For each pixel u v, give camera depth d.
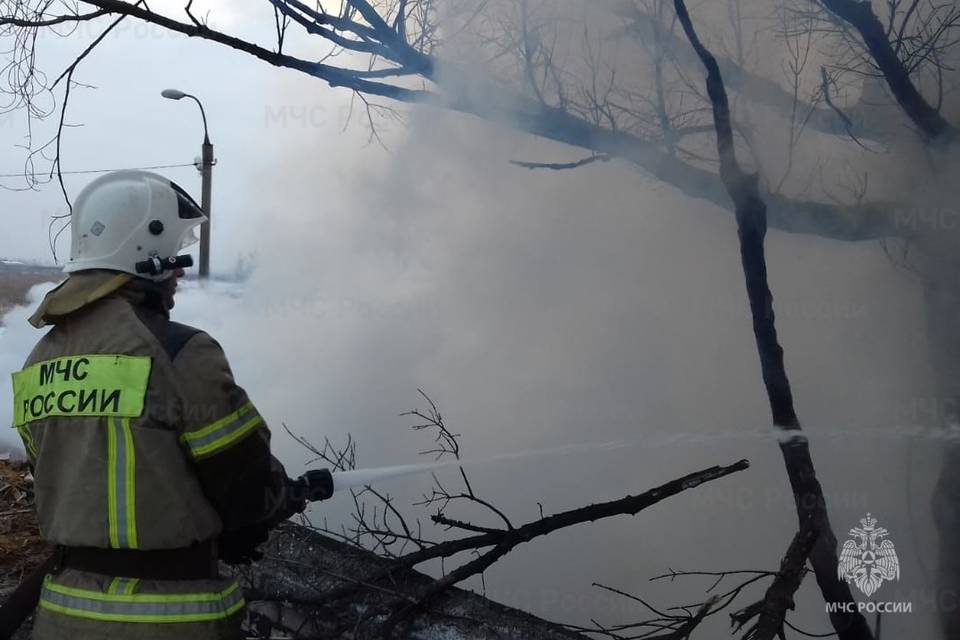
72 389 1.90
